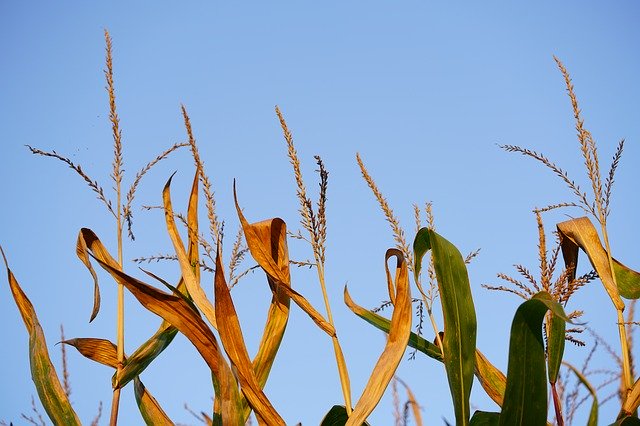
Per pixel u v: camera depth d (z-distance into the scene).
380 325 2.38
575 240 2.39
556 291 2.20
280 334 2.30
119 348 2.25
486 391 2.33
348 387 2.17
